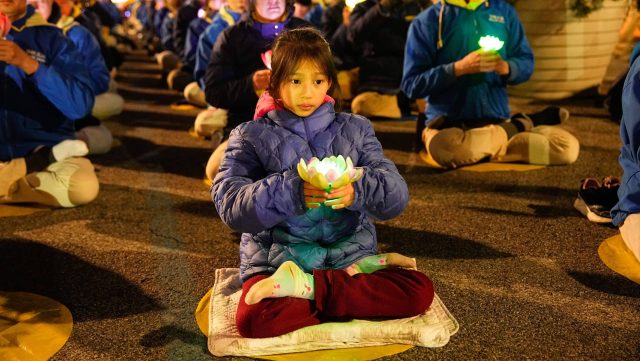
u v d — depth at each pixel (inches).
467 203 167.5
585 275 126.8
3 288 127.0
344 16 293.3
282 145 108.2
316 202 98.3
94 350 105.0
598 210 152.2
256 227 102.8
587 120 256.7
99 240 149.0
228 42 175.8
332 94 112.4
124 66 528.4
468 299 118.3
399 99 274.5
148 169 207.6
